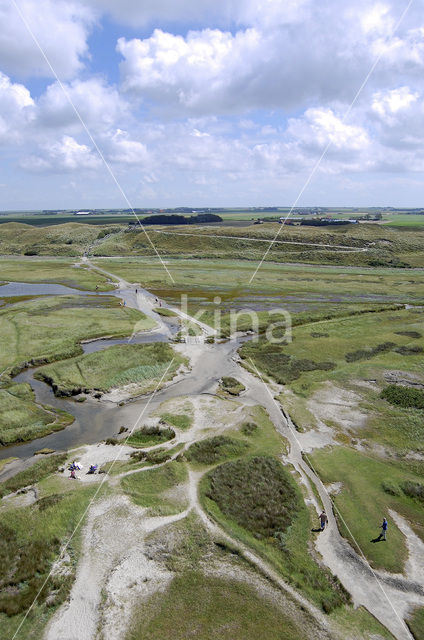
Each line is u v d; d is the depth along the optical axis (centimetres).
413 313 7225
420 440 3155
